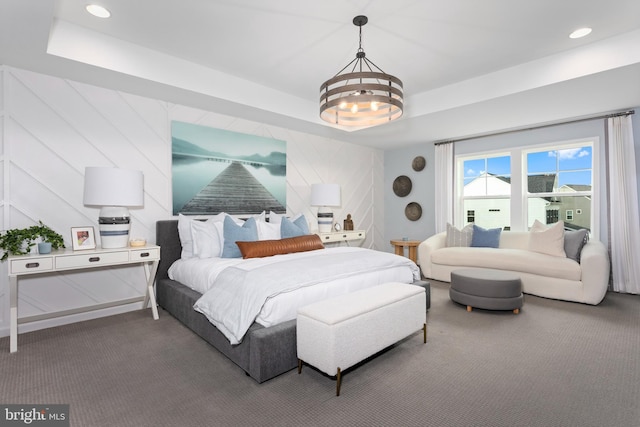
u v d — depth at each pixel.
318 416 1.63
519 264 3.88
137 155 3.37
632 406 1.69
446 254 4.54
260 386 1.91
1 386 1.91
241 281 2.32
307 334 1.95
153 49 2.97
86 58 2.62
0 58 2.55
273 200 4.49
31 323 2.80
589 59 2.82
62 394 1.83
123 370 2.10
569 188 4.52
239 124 4.16
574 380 1.95
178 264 3.34
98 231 3.13
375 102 2.43
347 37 2.74
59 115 2.93
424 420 1.60
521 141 4.76
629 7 2.30
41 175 2.85
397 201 6.29
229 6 2.31
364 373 2.05
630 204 3.84
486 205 5.30
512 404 1.72
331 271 2.54
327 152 5.34
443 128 4.71
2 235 2.57
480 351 2.36
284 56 3.09
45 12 1.95
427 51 2.96
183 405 1.72
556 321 2.96
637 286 3.81
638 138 3.82
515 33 2.66
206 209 3.84
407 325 2.33
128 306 3.34
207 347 2.46
